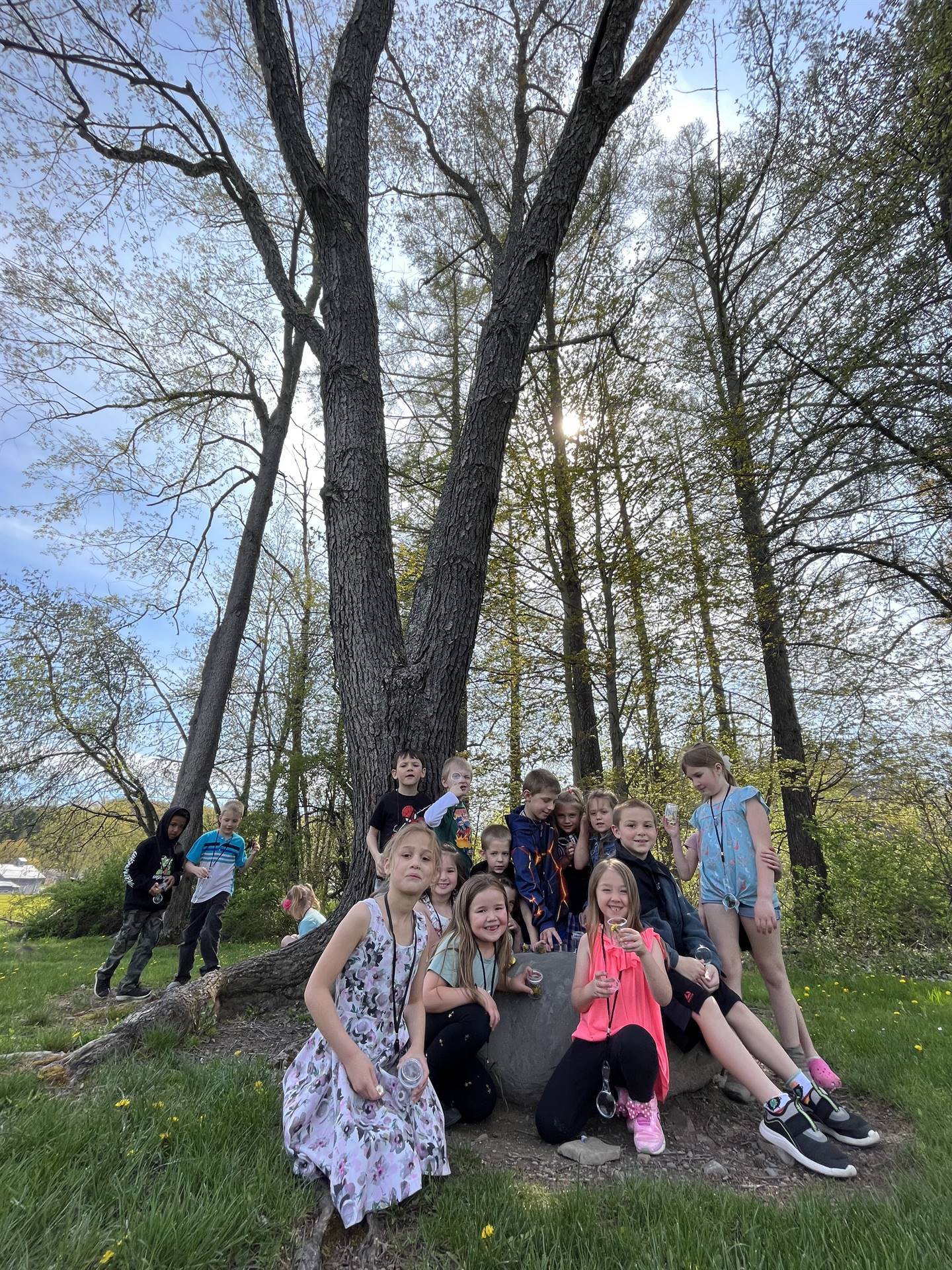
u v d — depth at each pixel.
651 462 10.02
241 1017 4.03
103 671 14.94
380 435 5.10
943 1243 1.95
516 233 7.13
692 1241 1.95
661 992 2.92
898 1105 3.21
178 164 6.19
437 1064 2.86
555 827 4.31
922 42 8.79
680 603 10.06
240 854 6.80
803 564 10.12
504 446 5.01
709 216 13.33
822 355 9.73
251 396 13.06
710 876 3.73
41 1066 3.25
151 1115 2.56
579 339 7.67
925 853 9.08
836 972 6.98
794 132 11.42
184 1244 1.79
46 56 6.02
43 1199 1.97
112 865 14.06
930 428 8.85
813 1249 1.93
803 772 9.96
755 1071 2.84
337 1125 2.24
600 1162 2.60
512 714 11.52
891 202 8.96
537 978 3.22
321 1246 1.94
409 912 2.65
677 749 10.26
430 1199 2.22
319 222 5.27
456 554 4.78
